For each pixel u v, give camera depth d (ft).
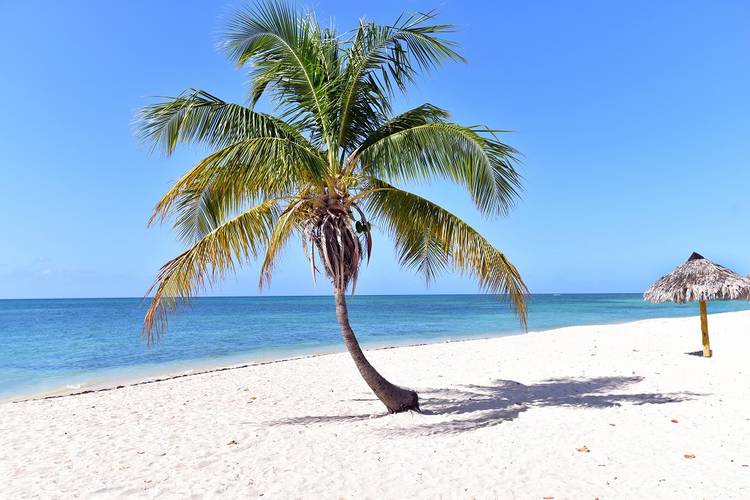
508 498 15.37
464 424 23.65
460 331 94.12
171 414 28.45
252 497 16.05
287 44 23.85
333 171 24.70
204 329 102.53
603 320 119.65
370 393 33.09
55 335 93.45
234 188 23.53
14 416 29.17
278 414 27.61
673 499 14.88
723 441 19.94
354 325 111.86
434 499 15.51
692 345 50.80
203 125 23.97
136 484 17.42
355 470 18.17
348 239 24.57
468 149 22.99
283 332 94.32
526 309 25.17
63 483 17.75
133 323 132.87
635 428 22.02
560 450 19.48
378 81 25.26
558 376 36.42
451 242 25.11
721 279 40.11
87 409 30.60
